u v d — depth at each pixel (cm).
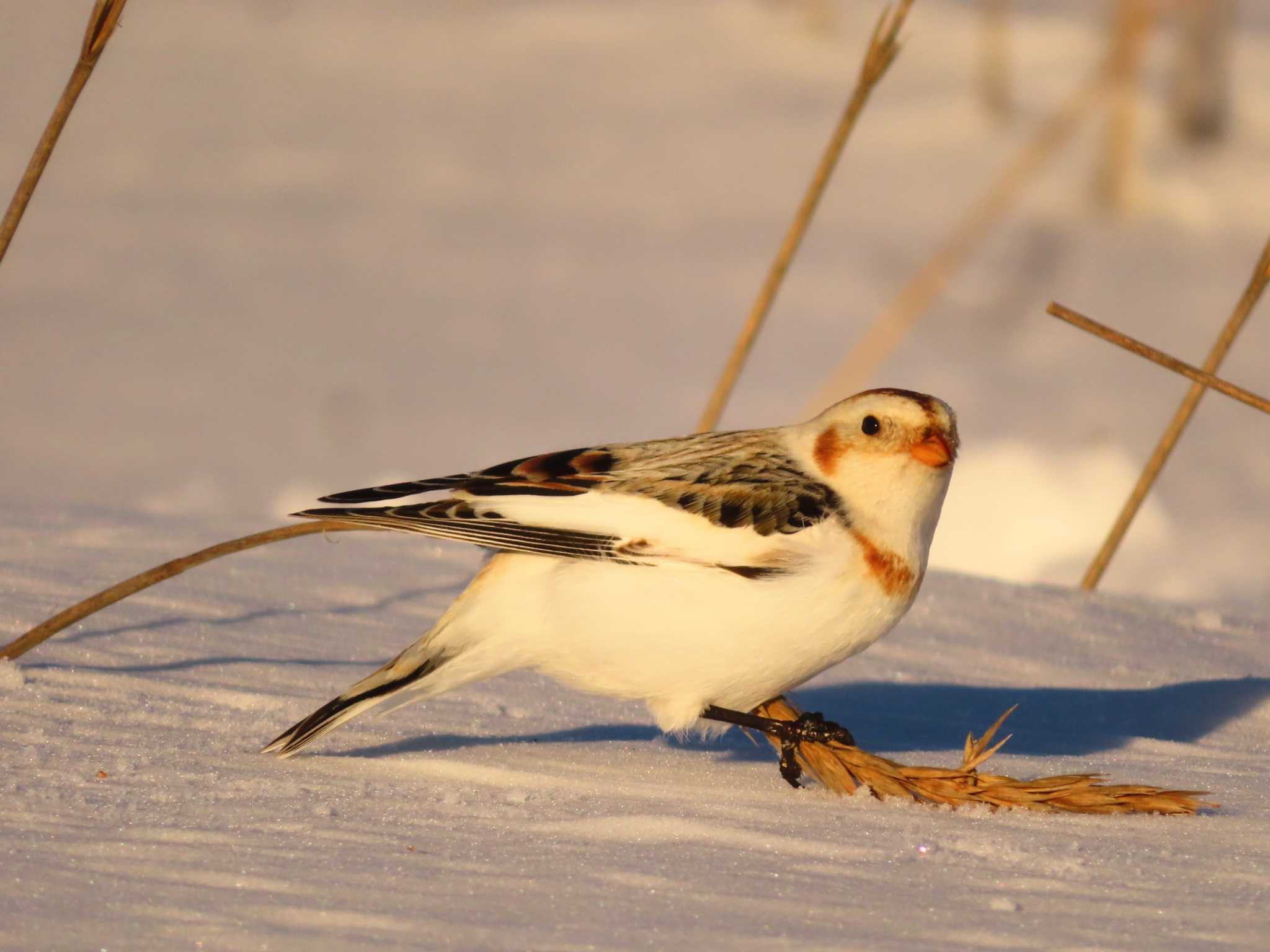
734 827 534
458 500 618
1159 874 498
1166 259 2406
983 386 1870
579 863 479
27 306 2045
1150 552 1312
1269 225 2573
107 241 2353
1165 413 1784
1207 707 784
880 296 2203
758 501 619
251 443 1566
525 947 404
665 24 3591
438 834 504
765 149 2920
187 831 488
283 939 401
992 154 2831
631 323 2077
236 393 1738
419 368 1862
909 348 2012
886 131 2973
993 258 2364
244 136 2956
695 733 696
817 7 3519
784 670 616
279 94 3203
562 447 1578
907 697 787
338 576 900
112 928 403
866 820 558
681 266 2336
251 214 2542
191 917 413
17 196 670
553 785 586
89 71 666
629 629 607
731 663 609
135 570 856
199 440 1565
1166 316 2172
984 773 614
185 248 2350
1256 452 1650
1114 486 1459
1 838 468
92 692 649
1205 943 429
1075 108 1944
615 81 3306
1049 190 2670
